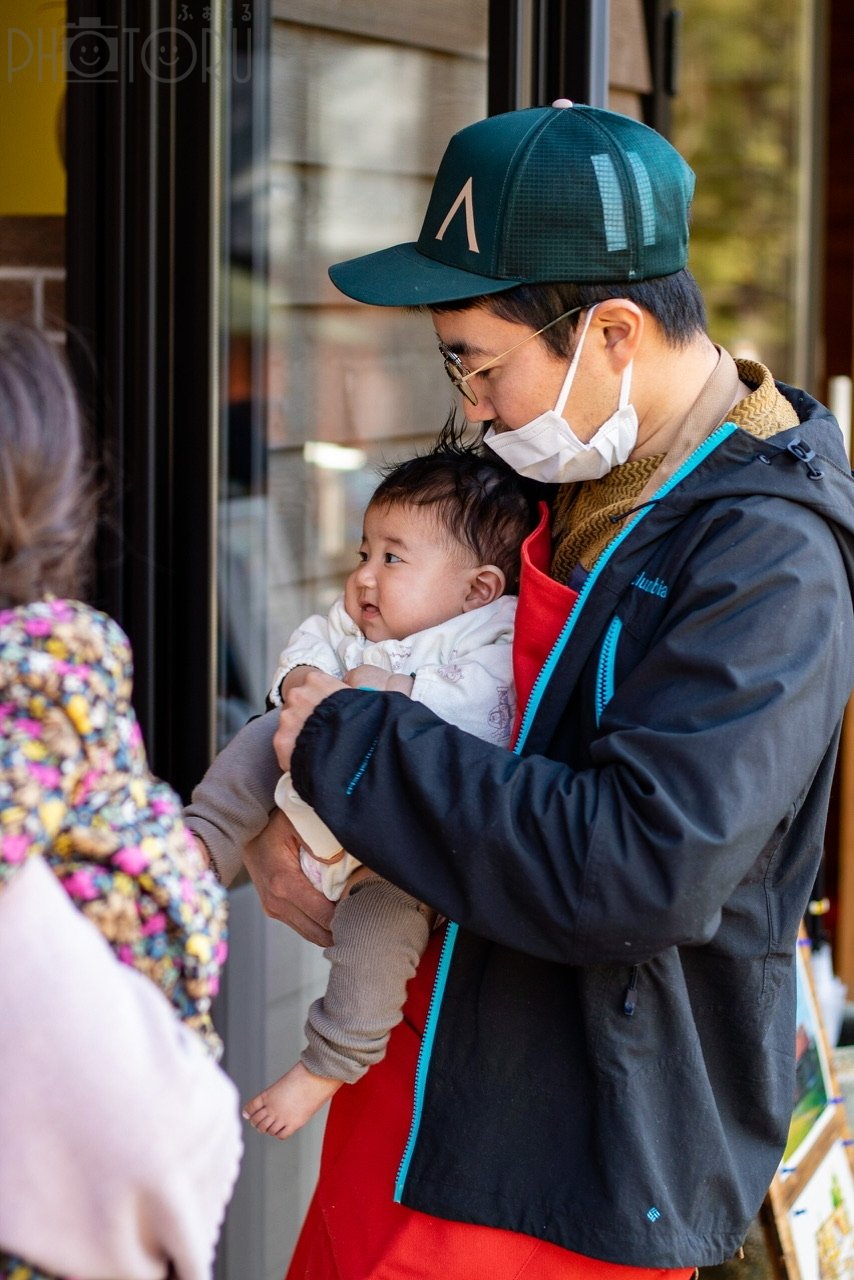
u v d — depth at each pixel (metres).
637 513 1.40
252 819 1.60
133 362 1.94
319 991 2.46
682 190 1.42
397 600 1.61
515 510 1.63
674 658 1.27
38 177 2.11
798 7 3.73
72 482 1.02
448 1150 1.41
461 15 2.26
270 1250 2.37
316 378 2.38
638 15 2.94
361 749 1.32
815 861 1.44
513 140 1.39
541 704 1.40
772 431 1.40
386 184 2.41
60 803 0.97
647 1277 1.44
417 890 1.29
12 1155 0.94
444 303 1.41
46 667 0.98
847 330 5.04
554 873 1.24
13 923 0.95
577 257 1.37
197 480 2.00
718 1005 1.41
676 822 1.21
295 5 2.21
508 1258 1.42
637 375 1.42
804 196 3.84
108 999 0.96
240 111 2.04
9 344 1.02
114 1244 0.96
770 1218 2.09
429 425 2.65
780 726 1.25
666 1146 1.37
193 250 1.95
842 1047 3.03
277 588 2.31
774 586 1.28
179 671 2.04
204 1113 0.98
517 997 1.40
